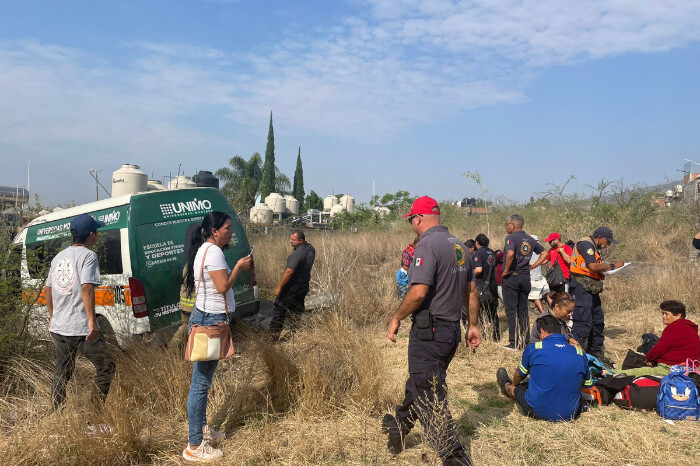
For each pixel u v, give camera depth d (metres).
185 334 4.95
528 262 6.43
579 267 5.69
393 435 3.59
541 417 4.27
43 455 3.36
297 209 40.09
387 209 25.12
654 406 4.37
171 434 3.93
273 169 55.41
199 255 3.66
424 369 3.36
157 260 5.71
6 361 4.73
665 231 13.98
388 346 6.36
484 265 6.65
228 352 3.63
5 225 5.37
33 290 5.10
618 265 5.48
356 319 7.43
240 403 4.32
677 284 8.91
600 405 4.57
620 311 8.50
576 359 4.22
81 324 4.03
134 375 4.48
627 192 15.75
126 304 5.51
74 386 4.17
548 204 15.37
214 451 3.58
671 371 4.48
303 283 6.82
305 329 6.54
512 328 6.40
